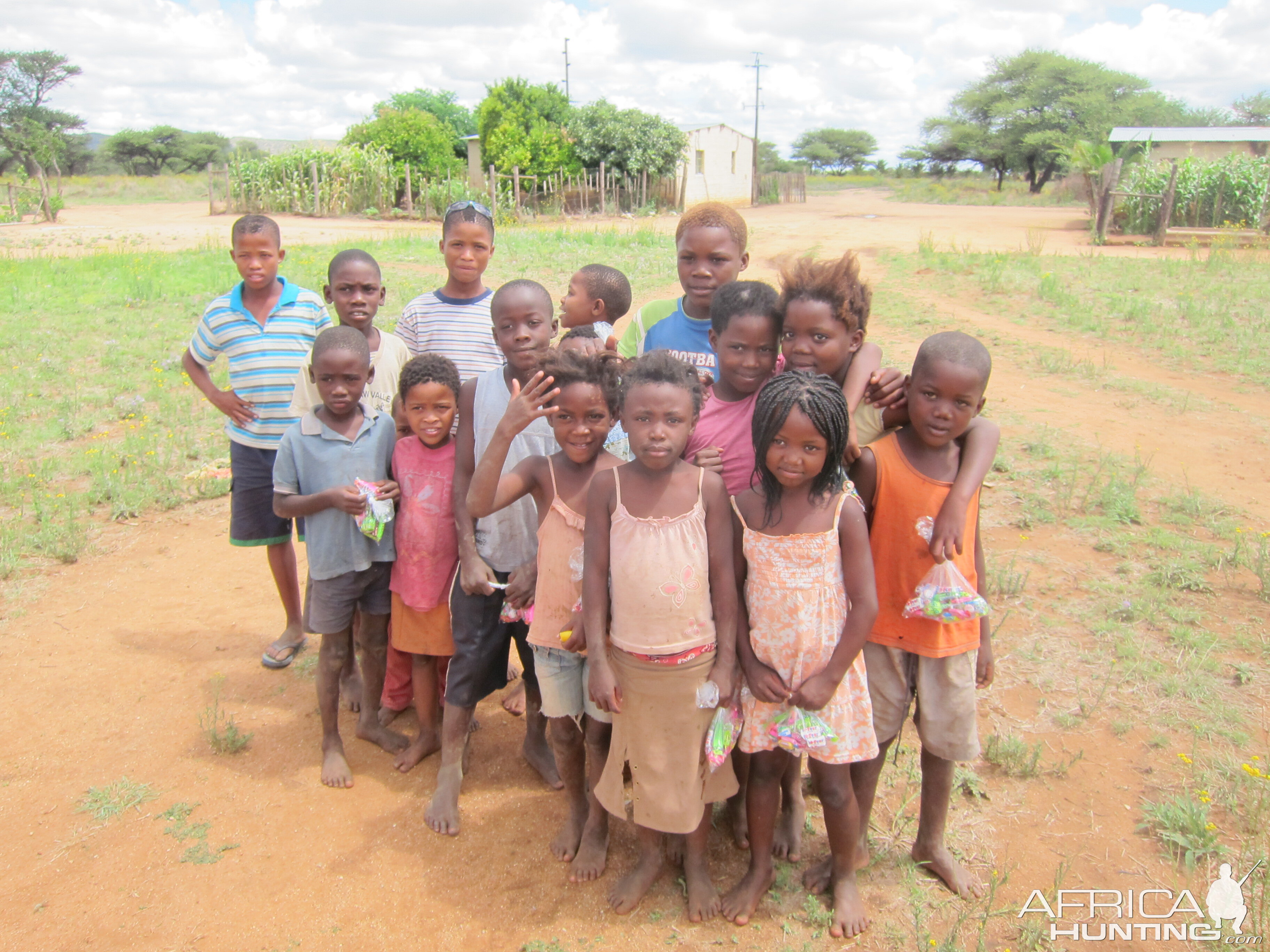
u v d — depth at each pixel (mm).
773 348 2891
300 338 4398
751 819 2857
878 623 2836
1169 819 3215
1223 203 22141
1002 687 4090
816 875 2998
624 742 2816
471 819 3420
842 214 34062
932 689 2816
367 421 3629
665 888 3051
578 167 35000
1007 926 2850
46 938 2857
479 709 4219
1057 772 3539
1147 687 4043
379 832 3348
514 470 3039
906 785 3492
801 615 2621
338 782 3590
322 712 3627
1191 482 6496
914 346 10602
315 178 28828
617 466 2807
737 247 3375
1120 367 9781
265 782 3631
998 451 7023
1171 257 17688
